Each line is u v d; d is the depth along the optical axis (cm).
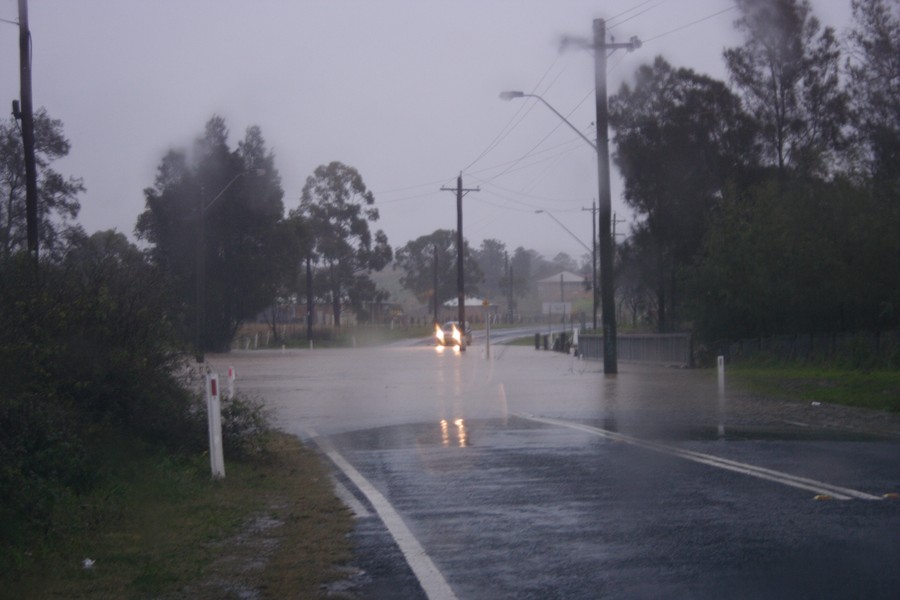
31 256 1212
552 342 6141
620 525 863
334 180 8588
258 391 2598
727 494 995
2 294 1123
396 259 13262
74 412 1077
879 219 2859
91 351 1179
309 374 3406
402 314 13200
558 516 908
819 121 3803
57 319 1159
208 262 5675
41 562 735
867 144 3272
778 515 890
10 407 938
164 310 1370
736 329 3553
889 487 1021
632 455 1287
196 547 810
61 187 3475
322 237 8425
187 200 5606
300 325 9356
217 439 1137
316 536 850
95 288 1250
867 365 2689
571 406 2061
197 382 1555
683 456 1266
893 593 649
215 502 1004
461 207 6394
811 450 1313
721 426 1639
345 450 1428
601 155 3197
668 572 708
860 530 826
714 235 3541
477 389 2614
